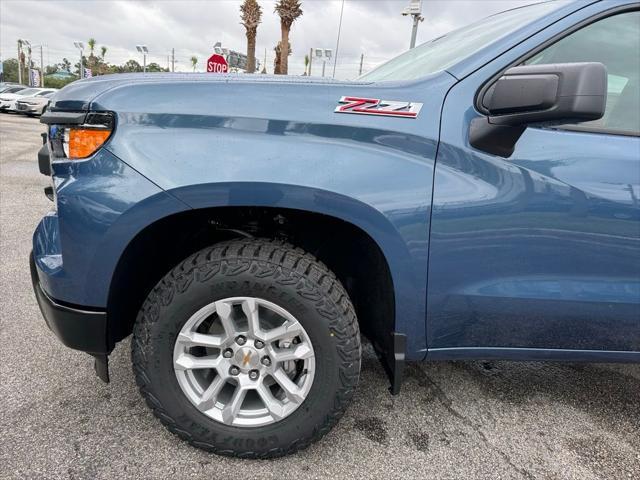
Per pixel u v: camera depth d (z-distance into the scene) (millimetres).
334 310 1623
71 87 1692
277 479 1712
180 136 1543
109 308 1644
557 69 1389
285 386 1709
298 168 1531
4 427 1875
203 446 1750
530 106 1419
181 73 1907
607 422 2168
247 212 1814
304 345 1665
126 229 1551
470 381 2422
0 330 2617
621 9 1670
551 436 2045
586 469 1862
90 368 2299
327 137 1566
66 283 1608
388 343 1773
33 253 1770
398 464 1824
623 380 2529
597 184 1618
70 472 1680
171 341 1656
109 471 1696
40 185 6633
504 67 1628
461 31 2246
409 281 1638
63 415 1964
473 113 1603
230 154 1532
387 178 1565
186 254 1873
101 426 1912
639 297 1719
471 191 1592
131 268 1693
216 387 1720
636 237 1655
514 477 1797
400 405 2186
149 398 1709
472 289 1661
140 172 1533
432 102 1610
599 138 1652
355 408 2143
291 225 1876
